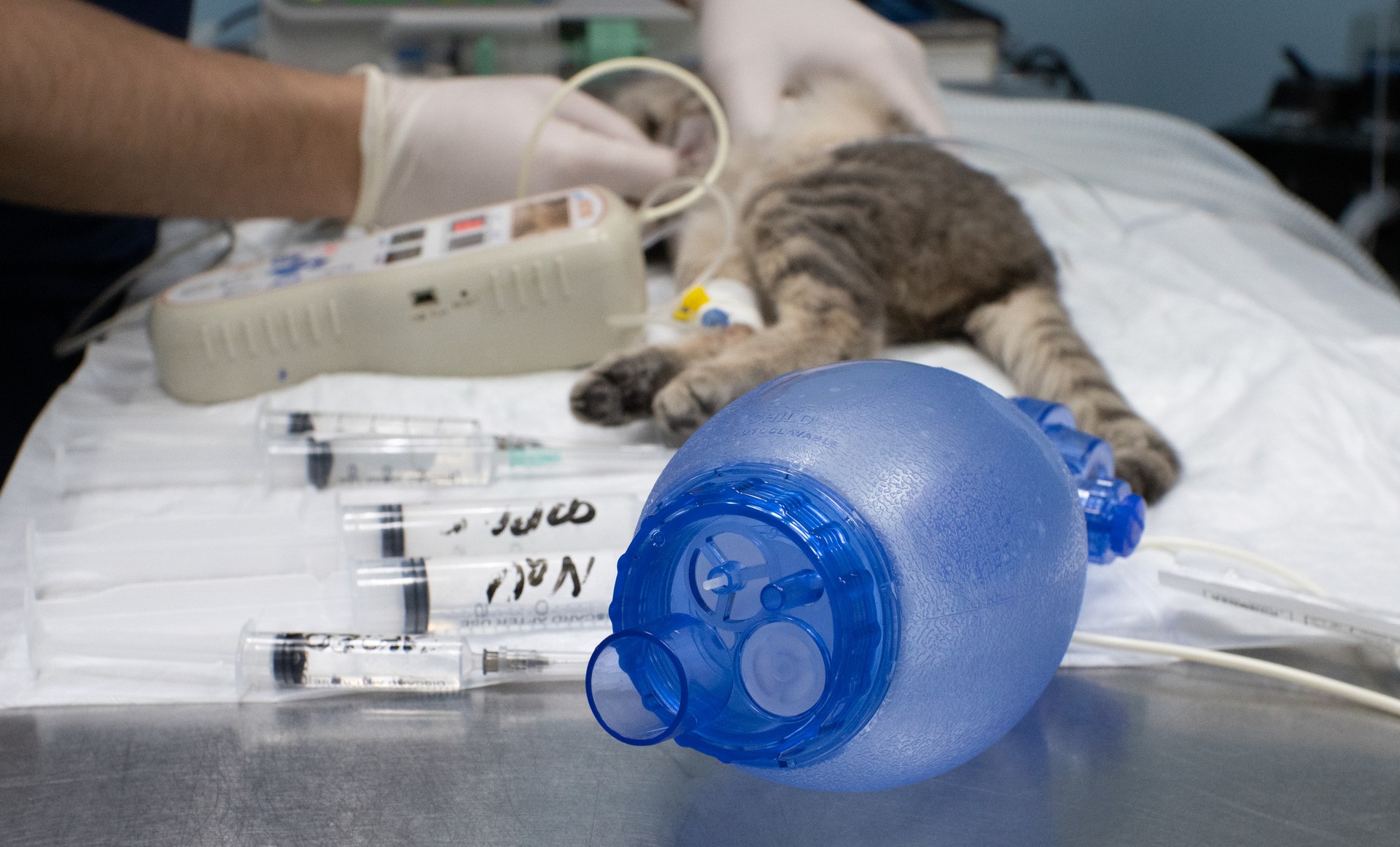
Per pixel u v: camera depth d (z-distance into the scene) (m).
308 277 1.07
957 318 1.22
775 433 0.49
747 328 1.13
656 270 1.50
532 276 1.05
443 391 1.06
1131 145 1.69
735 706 0.47
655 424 1.02
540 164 1.28
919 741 0.48
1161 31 2.50
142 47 1.11
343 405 1.04
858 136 1.44
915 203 1.23
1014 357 1.13
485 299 1.05
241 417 1.03
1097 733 0.62
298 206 1.28
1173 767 0.59
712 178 1.21
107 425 1.00
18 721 0.64
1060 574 0.52
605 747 0.61
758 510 0.44
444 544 0.81
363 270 1.06
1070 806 0.56
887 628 0.45
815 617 0.45
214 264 1.42
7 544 0.82
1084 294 1.26
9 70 0.99
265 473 0.92
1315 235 1.65
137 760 0.60
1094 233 1.45
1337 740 0.62
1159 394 1.07
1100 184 1.67
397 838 0.54
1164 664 0.69
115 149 1.08
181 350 1.04
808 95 1.49
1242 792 0.57
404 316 1.06
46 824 0.55
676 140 1.56
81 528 0.84
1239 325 1.15
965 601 0.47
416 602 0.73
